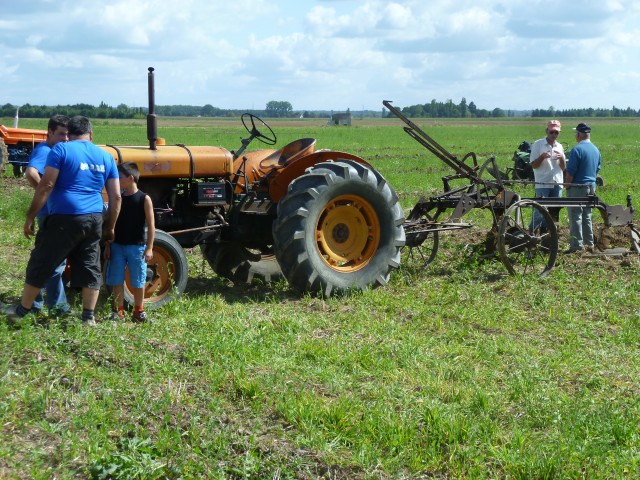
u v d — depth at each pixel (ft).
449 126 336.70
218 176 27.81
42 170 23.26
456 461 14.84
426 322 24.38
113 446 14.70
